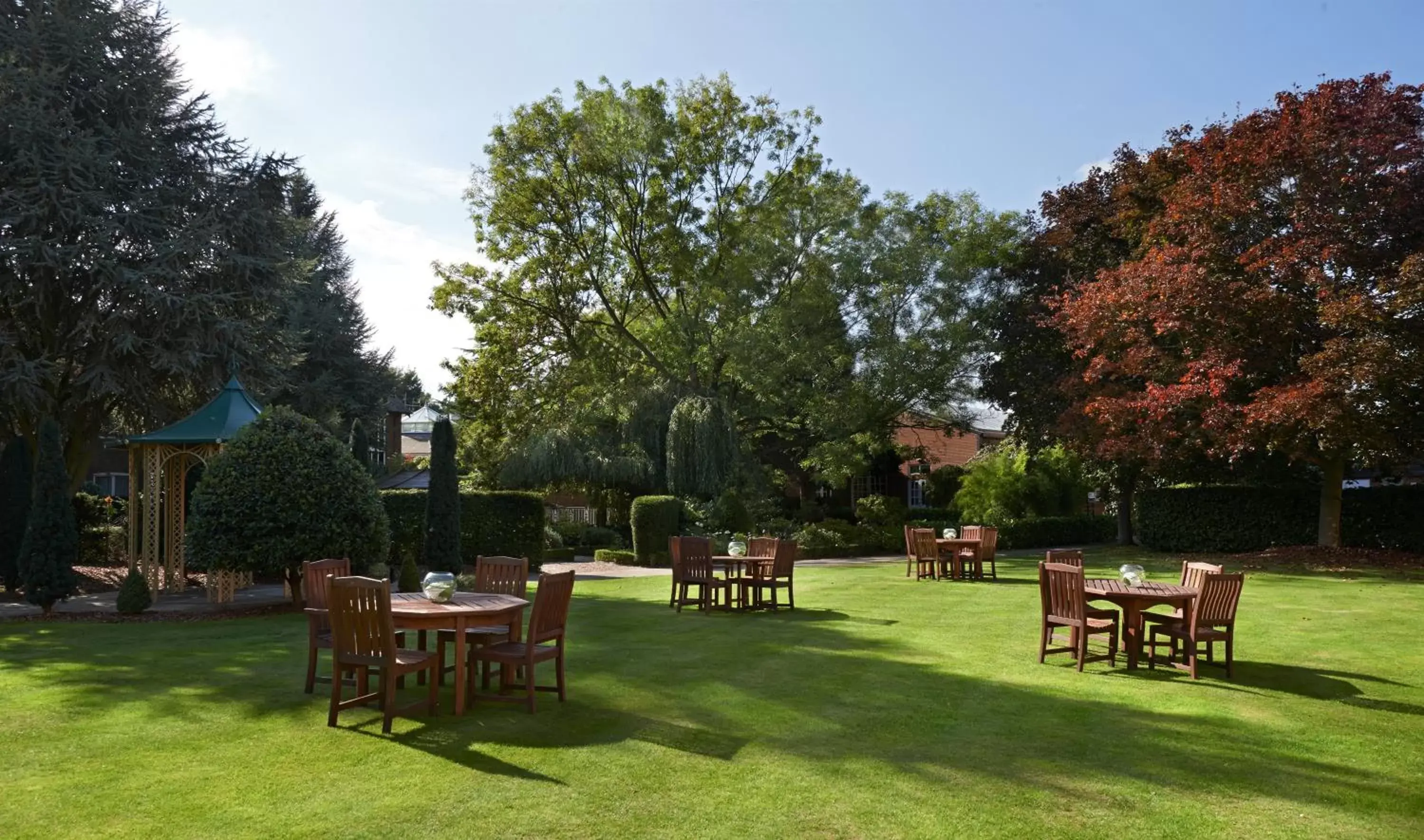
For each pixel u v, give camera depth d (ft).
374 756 19.97
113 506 79.56
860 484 135.64
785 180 106.01
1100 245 82.07
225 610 46.88
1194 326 63.46
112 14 75.00
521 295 107.96
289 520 44.91
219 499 44.98
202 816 16.37
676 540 45.42
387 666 21.88
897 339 94.53
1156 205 75.15
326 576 27.04
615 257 108.47
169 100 79.00
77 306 72.59
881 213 98.43
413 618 23.26
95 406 76.02
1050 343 85.10
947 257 93.40
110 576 64.80
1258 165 62.03
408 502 68.44
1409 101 63.16
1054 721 23.39
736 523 84.33
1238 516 75.92
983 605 47.47
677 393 98.37
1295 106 63.46
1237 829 16.33
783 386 97.14
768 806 17.06
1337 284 60.23
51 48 70.49
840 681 28.17
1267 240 61.82
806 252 100.53
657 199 101.91
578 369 107.86
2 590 60.44
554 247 103.09
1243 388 65.00
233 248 78.02
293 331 88.69
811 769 19.27
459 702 23.35
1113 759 20.24
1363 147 59.47
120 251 70.74
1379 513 71.00
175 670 29.86
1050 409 82.23
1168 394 63.21
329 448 47.42
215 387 77.41
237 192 79.66
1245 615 42.22
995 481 99.71
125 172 73.10
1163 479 83.25
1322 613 42.65
